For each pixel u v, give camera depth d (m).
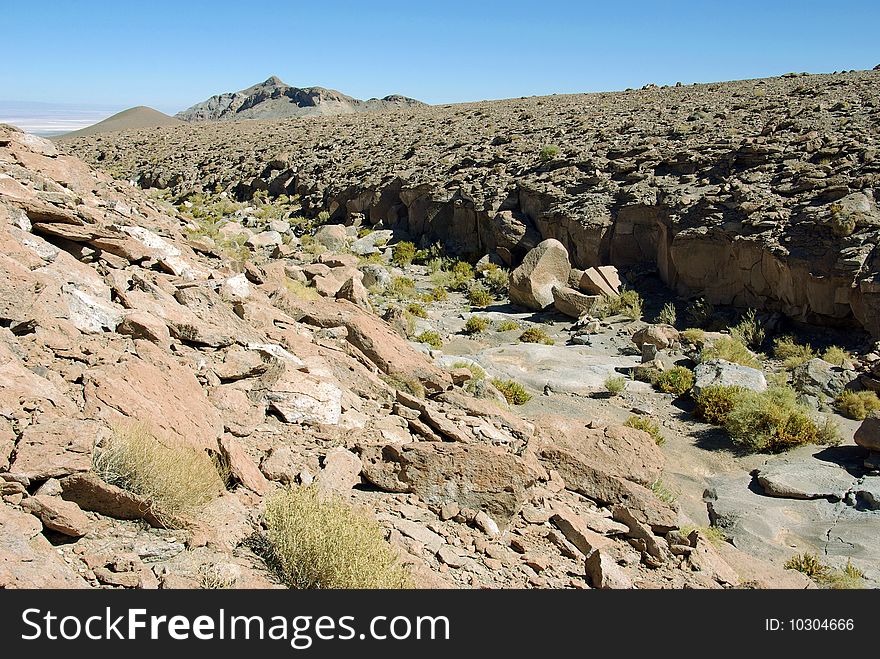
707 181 35.97
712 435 18.56
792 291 27.80
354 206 51.22
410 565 7.63
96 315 10.20
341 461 9.49
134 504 6.65
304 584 6.77
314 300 17.97
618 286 33.09
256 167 65.62
